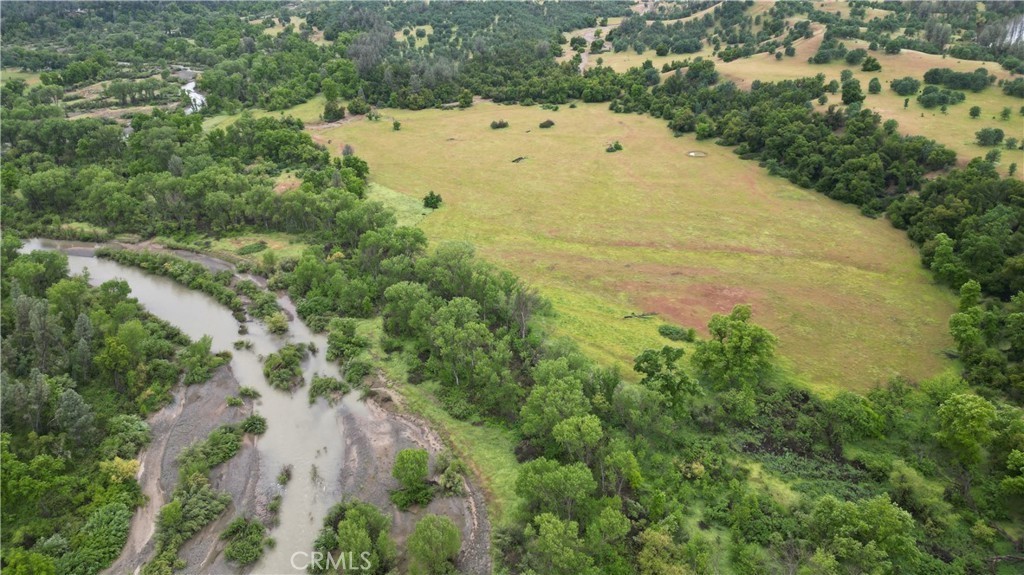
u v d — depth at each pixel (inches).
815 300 4005.9
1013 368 3053.6
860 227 4945.9
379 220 4830.2
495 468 2847.0
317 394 3376.0
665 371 3011.8
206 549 2474.2
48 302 3681.1
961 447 2559.1
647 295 4168.3
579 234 5083.7
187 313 4195.4
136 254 4872.0
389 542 2374.5
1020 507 2431.1
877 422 2815.0
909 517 2225.6
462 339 3265.3
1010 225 4165.8
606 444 2751.0
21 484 2480.3
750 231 4987.7
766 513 2475.4
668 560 2218.3
